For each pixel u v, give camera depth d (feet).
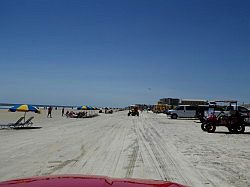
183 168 32.83
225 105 98.68
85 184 7.42
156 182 8.41
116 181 7.98
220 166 34.32
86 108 185.88
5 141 54.95
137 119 157.07
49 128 87.51
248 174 30.42
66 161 35.68
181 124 116.67
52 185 7.32
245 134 77.82
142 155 40.91
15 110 84.64
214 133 79.36
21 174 28.81
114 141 56.70
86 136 65.26
